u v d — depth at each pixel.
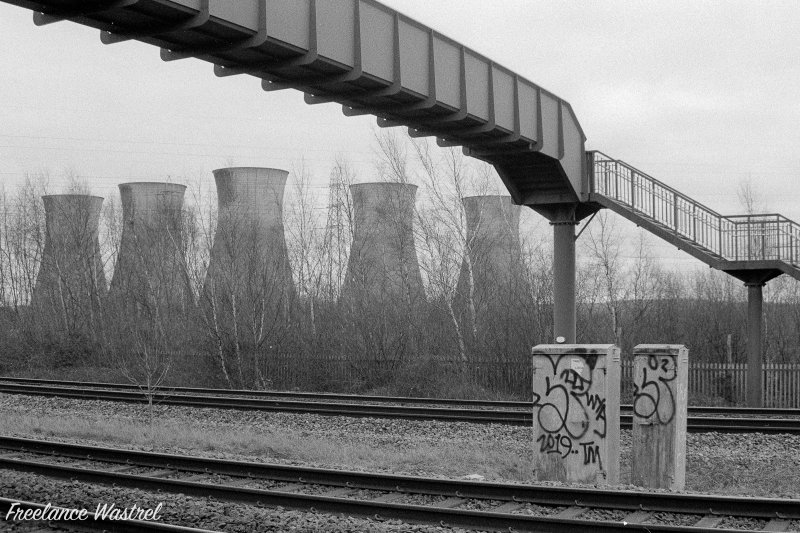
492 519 10.19
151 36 17.95
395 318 34.50
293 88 21.80
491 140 26.83
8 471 13.71
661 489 13.02
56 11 16.97
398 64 21.89
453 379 31.77
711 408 23.08
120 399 26.11
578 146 30.22
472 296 34.22
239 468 13.78
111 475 12.93
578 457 13.93
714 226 27.62
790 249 26.41
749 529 9.88
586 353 14.05
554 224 30.84
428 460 15.98
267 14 18.34
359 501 10.94
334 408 23.11
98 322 45.84
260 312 36.81
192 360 36.91
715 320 38.53
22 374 41.91
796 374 27.89
